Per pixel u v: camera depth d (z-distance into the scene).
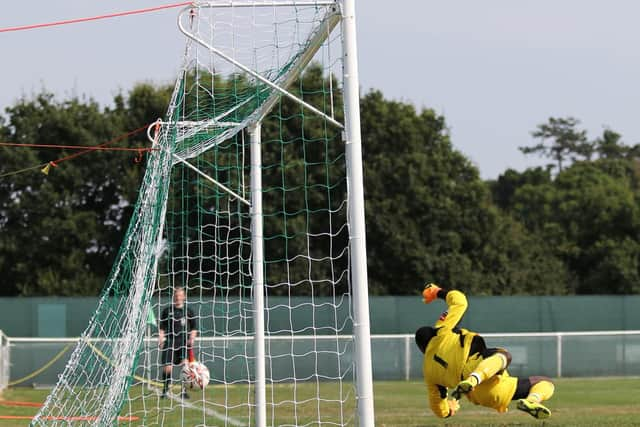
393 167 67.31
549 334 42.06
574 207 87.81
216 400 29.73
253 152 22.16
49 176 65.69
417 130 70.62
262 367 21.31
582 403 29.55
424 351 14.52
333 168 56.81
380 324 46.34
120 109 70.19
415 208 67.00
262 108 20.92
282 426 22.22
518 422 23.47
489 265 69.50
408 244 65.12
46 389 36.44
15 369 37.38
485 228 69.38
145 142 67.00
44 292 63.69
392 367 40.84
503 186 123.94
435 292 14.90
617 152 155.50
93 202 67.12
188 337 30.03
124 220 67.06
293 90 54.31
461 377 13.82
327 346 40.00
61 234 64.88
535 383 14.02
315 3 16.12
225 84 23.38
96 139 66.38
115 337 25.89
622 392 33.81
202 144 24.20
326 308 43.94
